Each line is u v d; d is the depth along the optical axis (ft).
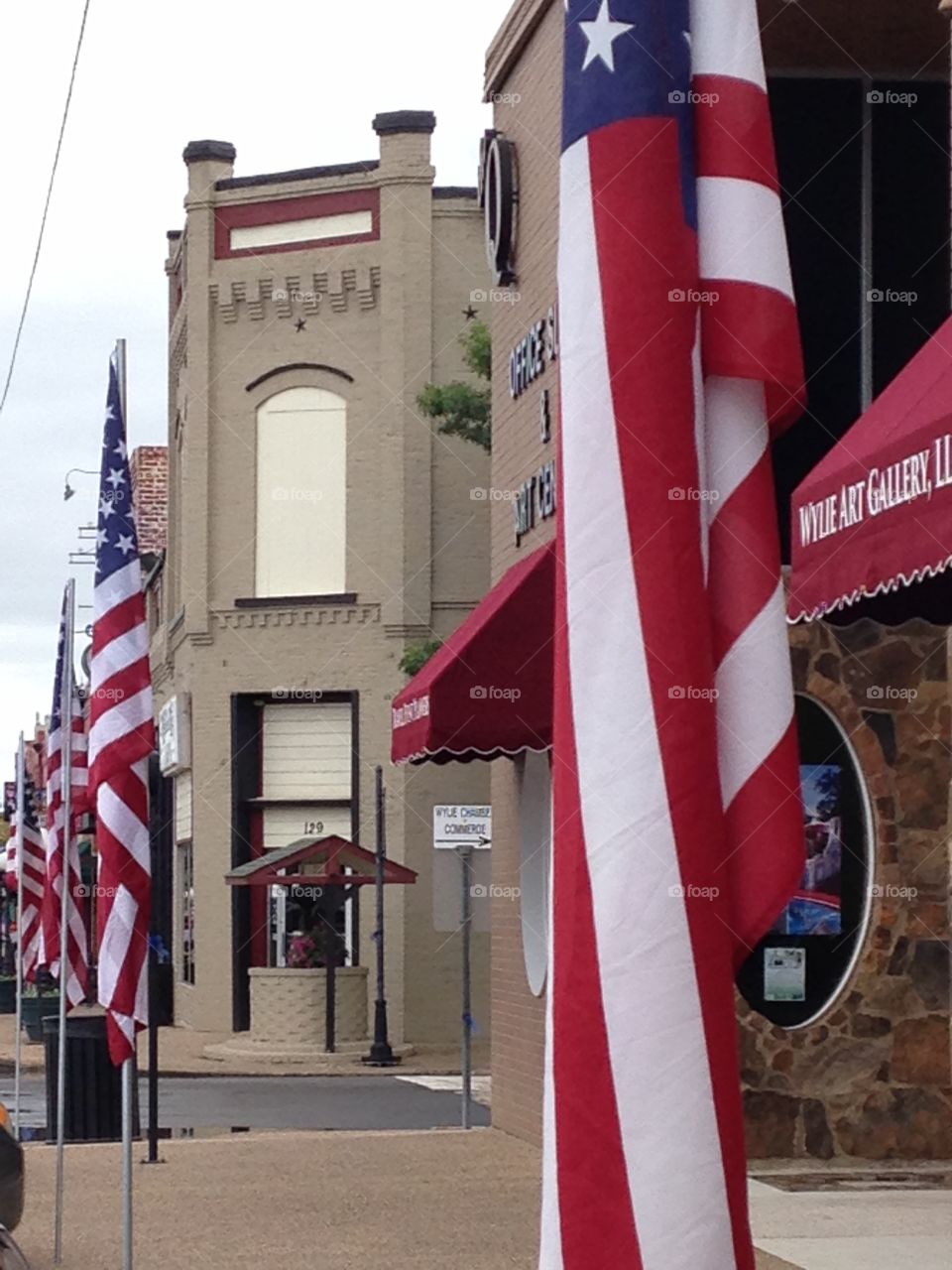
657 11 16.26
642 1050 15.24
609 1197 15.24
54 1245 38.96
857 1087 46.75
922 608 34.04
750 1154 46.34
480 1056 105.40
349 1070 95.20
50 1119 60.18
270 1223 41.37
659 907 15.34
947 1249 35.94
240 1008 116.67
